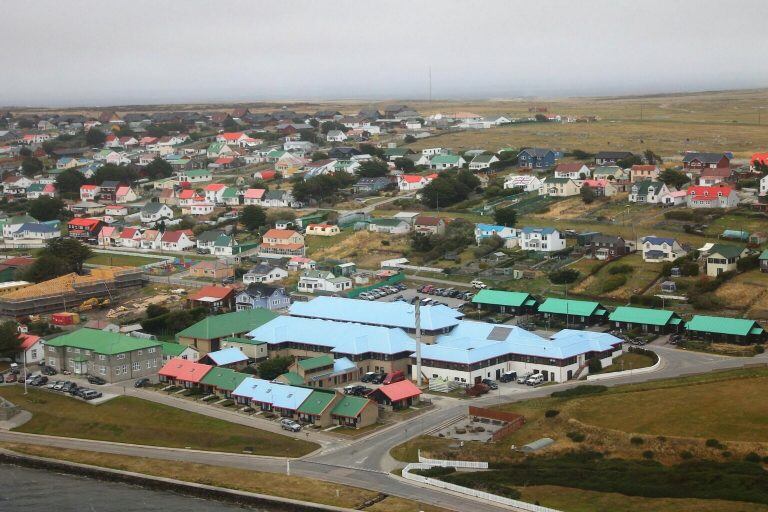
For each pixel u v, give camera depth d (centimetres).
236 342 14475
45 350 14500
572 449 10325
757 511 8631
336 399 11856
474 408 11688
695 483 9219
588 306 15538
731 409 10919
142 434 11781
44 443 11762
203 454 11138
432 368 13338
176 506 9938
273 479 10225
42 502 10150
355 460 10594
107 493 10356
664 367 13000
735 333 13975
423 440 10931
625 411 11125
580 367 13262
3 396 13175
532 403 11938
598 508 8919
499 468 10056
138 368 13912
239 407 12412
